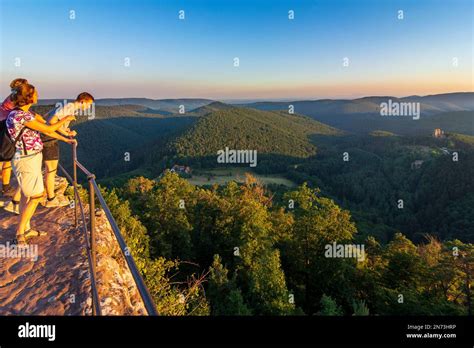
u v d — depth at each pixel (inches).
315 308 823.7
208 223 1095.6
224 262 952.9
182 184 1167.6
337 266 825.5
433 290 908.6
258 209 978.7
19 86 158.4
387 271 935.7
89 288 149.1
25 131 161.9
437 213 3297.2
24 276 156.7
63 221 218.8
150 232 921.5
